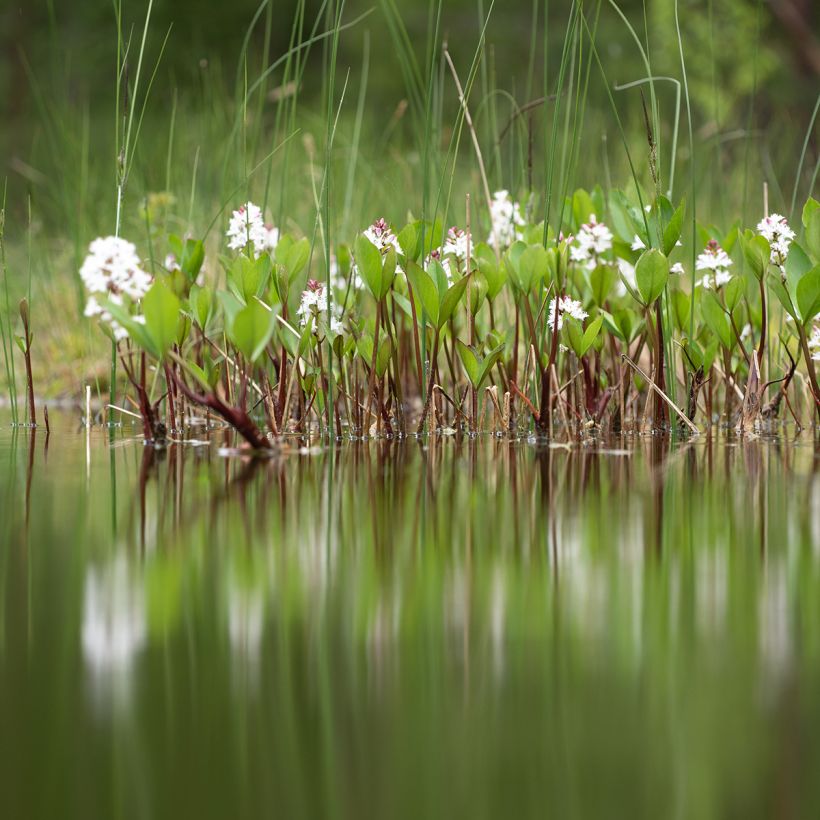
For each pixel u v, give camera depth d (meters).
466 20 28.50
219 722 2.13
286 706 2.21
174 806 1.81
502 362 6.99
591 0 26.31
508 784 1.86
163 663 2.47
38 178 12.93
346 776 1.90
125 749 2.02
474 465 5.42
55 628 2.72
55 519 4.05
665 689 2.27
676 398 7.15
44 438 6.69
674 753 1.96
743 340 7.61
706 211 10.35
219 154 10.62
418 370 6.70
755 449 6.03
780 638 2.61
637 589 3.06
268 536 3.75
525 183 8.34
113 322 5.61
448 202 7.82
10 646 2.58
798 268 6.40
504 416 6.84
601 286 6.87
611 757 1.96
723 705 2.18
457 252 6.96
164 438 6.43
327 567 3.32
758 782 1.85
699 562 3.35
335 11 7.30
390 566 3.32
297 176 10.68
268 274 6.46
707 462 5.49
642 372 6.85
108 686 2.32
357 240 6.28
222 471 5.24
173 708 2.21
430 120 7.37
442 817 1.75
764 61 21.42
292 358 7.18
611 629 2.70
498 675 2.37
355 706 2.21
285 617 2.82
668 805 1.78
